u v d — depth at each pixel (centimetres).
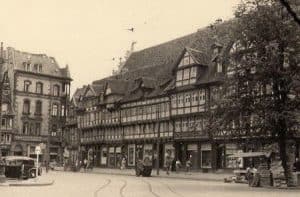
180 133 5919
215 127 3394
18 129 9306
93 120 8350
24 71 9488
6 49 9556
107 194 2327
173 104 6141
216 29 6166
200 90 5622
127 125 7256
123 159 6881
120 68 8900
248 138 3347
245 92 3206
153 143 6600
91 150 8538
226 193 2462
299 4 2494
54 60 10312
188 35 7069
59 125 9869
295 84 3023
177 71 6106
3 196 2127
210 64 5716
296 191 2717
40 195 2219
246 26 3167
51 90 9894
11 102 9212
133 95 7212
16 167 3694
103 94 7925
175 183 3556
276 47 3070
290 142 3697
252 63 3150
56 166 8325
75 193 2389
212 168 5375
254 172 3278
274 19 3069
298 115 3014
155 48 7894
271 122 3100
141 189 2770
